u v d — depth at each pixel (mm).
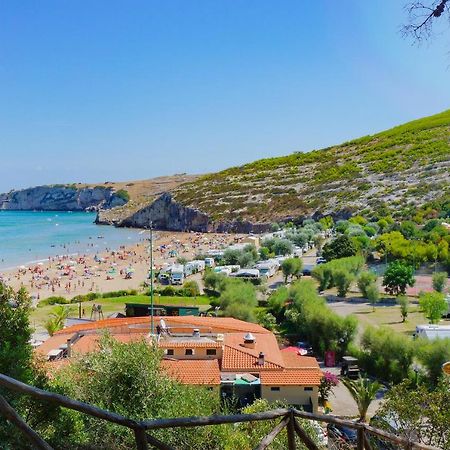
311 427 18000
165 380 22812
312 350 56312
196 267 115938
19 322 15203
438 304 64562
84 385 22156
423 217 144625
